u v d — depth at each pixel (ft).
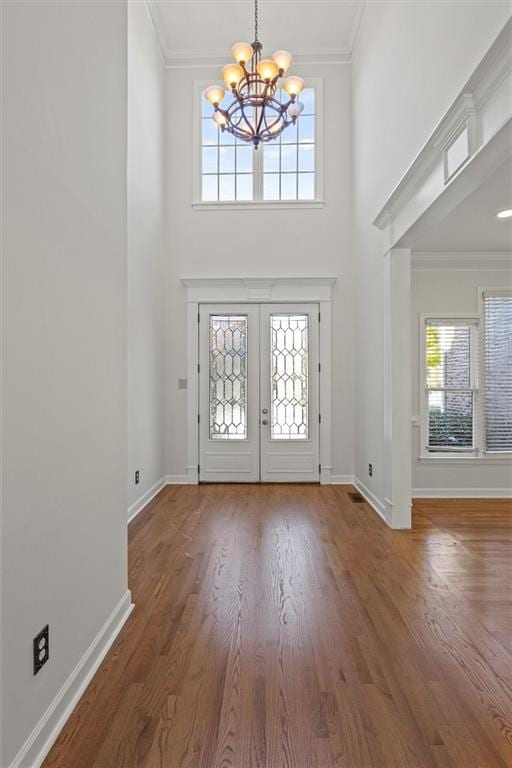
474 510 14.87
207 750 5.03
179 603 8.52
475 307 16.67
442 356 16.84
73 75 5.95
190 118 18.92
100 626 6.82
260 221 18.86
